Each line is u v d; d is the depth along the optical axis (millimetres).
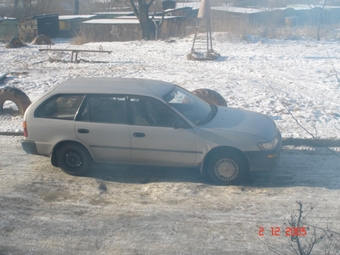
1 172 7473
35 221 5777
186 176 7324
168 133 6898
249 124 7172
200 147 6848
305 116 10492
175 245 5156
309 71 17266
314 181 6996
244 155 6816
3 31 39188
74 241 5270
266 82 15180
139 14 35344
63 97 7293
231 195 6539
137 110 7039
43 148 7316
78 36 34156
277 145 7016
